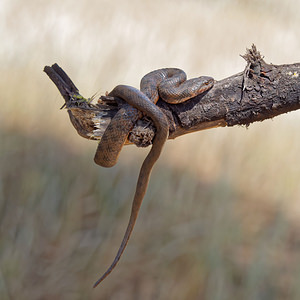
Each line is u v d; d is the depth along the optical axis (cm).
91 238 1052
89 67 1277
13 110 1158
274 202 1195
